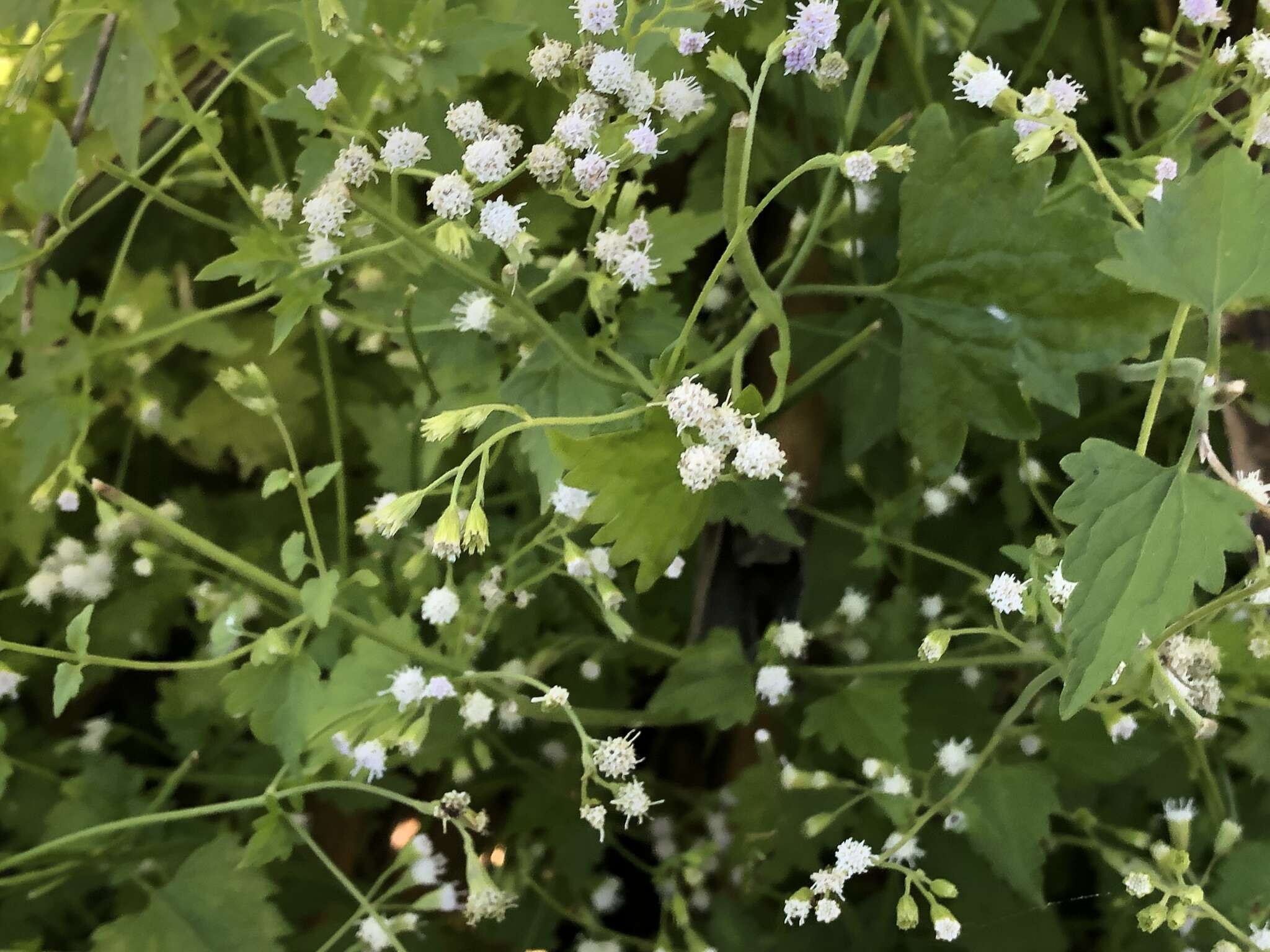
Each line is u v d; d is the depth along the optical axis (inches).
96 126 9.9
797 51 7.9
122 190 10.3
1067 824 11.4
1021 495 11.2
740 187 7.6
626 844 12.5
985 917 10.9
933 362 8.9
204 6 10.2
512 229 8.1
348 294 10.3
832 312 10.9
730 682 10.3
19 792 11.0
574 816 11.6
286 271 9.6
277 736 9.7
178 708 11.4
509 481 11.3
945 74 10.9
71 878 10.8
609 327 9.1
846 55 8.6
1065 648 8.4
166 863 10.7
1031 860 9.7
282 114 9.2
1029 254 8.4
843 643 10.9
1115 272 7.3
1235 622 9.1
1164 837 10.7
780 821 10.9
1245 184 7.2
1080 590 7.3
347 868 11.7
